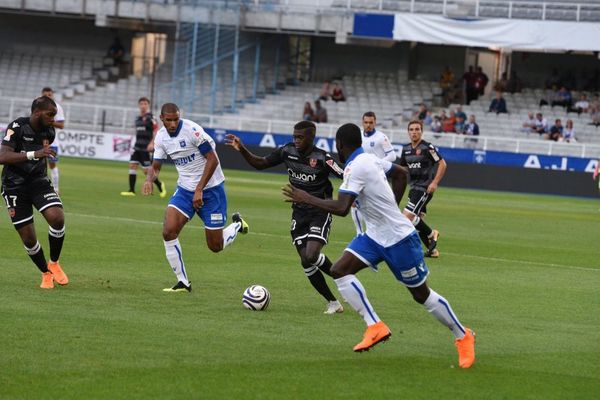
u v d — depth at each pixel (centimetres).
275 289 2766
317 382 1725
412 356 1978
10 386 1600
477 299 2780
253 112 10956
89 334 2012
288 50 11794
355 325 2291
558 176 9131
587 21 10250
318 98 11138
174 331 2092
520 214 6400
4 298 2364
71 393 1577
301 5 10950
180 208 2655
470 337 1903
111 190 6075
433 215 5888
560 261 3875
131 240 3681
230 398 1593
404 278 1920
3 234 3562
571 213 6788
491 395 1703
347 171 1902
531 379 1831
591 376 1883
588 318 2553
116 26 11281
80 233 3784
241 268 3150
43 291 2502
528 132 10131
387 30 10581
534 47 10225
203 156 2661
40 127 2570
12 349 1844
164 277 2869
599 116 10388
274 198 6366
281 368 1812
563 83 11225
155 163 2770
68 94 11275
